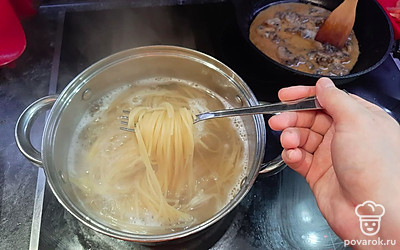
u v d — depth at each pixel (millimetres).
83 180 455
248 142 484
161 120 475
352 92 588
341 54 628
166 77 544
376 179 364
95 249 450
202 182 469
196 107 523
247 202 487
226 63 605
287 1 722
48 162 404
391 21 651
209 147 495
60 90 562
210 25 649
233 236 465
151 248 455
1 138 534
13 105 564
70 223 462
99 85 500
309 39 653
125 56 484
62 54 599
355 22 671
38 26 646
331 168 445
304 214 483
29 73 595
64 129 458
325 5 718
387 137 373
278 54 621
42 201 473
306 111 438
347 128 379
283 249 459
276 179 505
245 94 466
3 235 463
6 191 493
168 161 471
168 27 643
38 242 450
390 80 604
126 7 665
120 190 458
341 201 414
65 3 668
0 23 556
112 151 483
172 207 438
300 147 468
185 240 453
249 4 680
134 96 528
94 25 638
